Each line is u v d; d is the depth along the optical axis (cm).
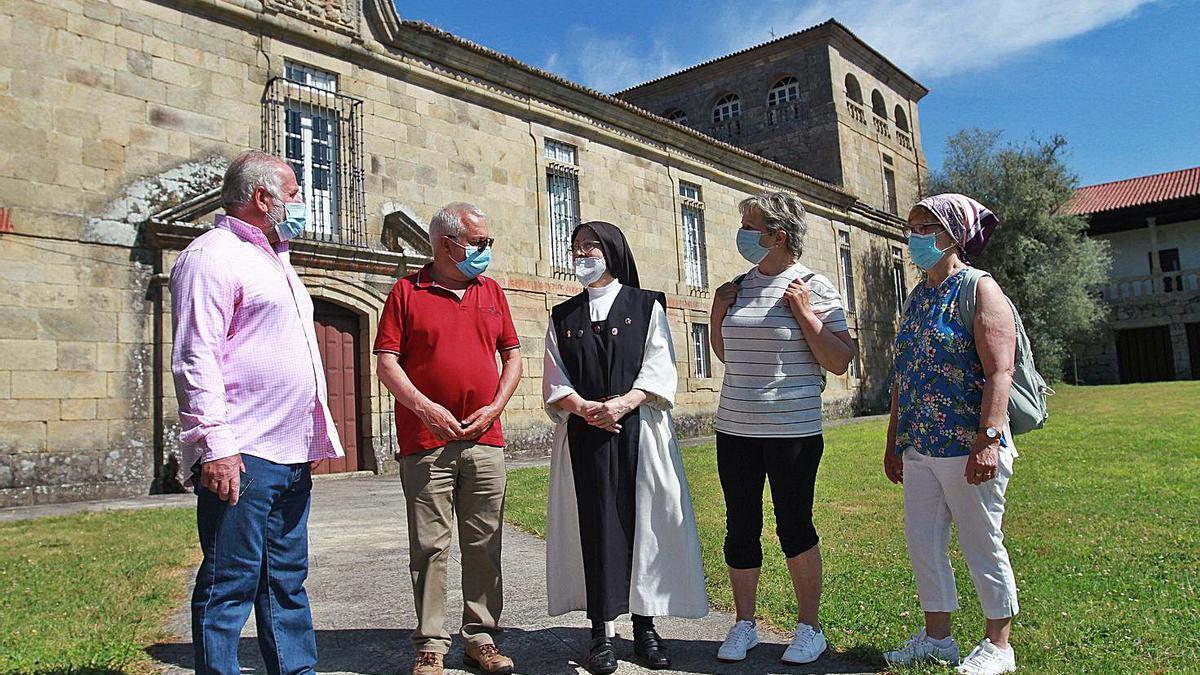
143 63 1096
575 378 371
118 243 1047
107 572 502
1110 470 865
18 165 972
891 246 3073
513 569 541
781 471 351
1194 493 703
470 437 352
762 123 2994
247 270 288
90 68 1045
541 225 1675
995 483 315
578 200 1800
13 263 959
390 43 1413
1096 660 312
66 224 1004
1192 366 3497
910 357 344
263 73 1230
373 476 1259
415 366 363
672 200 2091
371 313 1308
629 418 366
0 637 362
